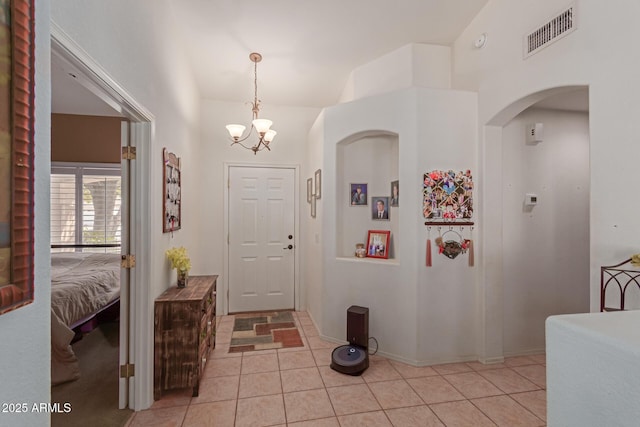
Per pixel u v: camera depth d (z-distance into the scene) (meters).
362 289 2.97
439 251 2.71
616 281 1.63
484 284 2.71
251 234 4.16
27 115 0.64
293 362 2.73
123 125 2.01
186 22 2.81
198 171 3.87
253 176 4.16
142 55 1.92
